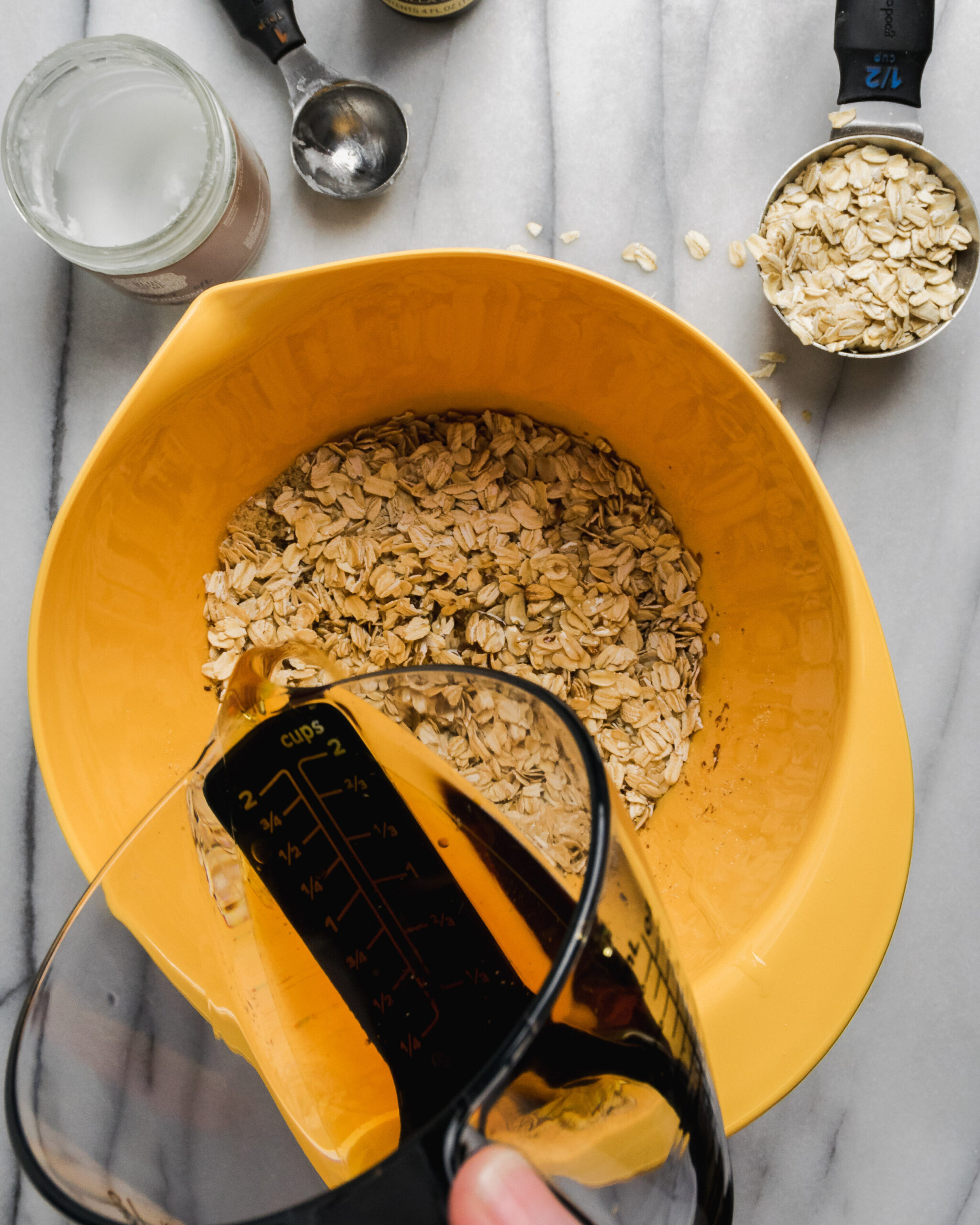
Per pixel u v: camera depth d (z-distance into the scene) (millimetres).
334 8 705
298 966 506
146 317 714
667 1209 388
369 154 708
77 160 675
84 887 715
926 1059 711
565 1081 333
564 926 438
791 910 494
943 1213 702
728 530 666
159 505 643
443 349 669
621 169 707
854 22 644
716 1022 485
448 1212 308
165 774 654
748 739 647
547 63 706
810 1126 717
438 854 500
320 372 649
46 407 715
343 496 708
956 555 705
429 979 498
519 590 699
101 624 615
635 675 694
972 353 705
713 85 703
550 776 430
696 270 707
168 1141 430
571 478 714
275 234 718
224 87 710
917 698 709
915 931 712
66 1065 410
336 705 488
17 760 713
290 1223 309
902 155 668
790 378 708
